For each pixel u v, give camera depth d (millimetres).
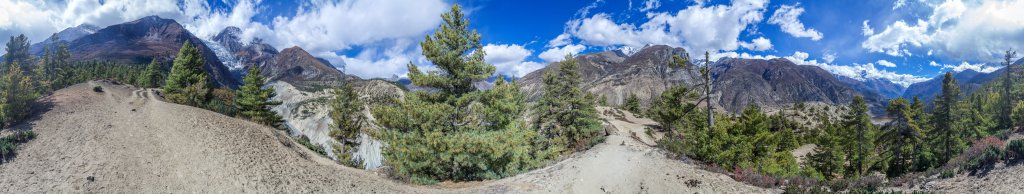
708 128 24891
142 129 24562
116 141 20953
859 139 46750
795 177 17531
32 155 17797
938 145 41125
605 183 17172
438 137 18281
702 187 16469
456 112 21922
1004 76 77562
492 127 22141
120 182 15359
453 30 22078
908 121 38719
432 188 16891
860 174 46219
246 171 18016
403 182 17984
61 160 17297
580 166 20109
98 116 27656
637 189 16422
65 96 35812
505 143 18953
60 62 81812
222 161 19203
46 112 27609
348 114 39750
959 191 15094
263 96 46188
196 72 53469
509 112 22750
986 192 14391
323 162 24078
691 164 22062
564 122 41656
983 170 16094
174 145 21406
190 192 14953
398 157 19000
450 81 22125
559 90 41531
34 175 15500
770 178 17594
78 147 19328
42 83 36875
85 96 38062
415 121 19891
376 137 21641
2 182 14711
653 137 48531
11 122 23906
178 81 51312
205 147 21719
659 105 65375
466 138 18250
